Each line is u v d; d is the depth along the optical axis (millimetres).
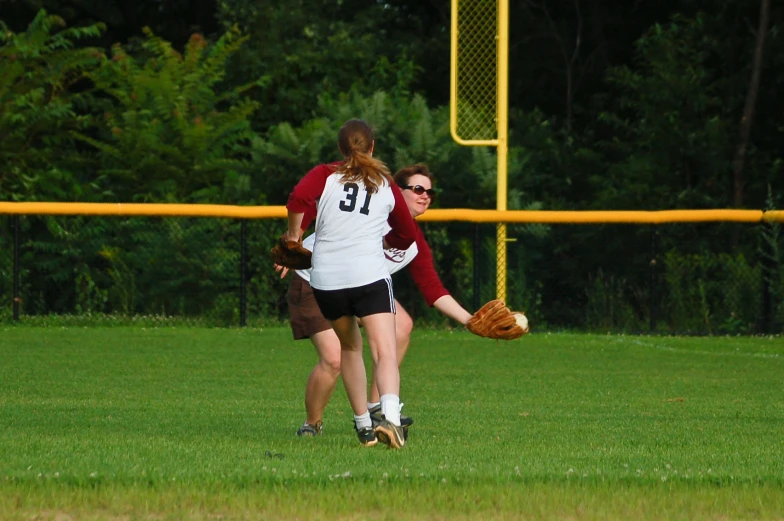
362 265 19359
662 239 58781
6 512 13562
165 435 22375
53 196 65125
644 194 71375
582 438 22922
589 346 47062
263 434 22969
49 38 69562
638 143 75312
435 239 56469
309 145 63688
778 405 30141
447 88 88438
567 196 77250
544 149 78375
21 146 66375
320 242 19625
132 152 65750
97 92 83562
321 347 22625
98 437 21578
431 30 92062
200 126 65500
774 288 53625
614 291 57500
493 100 55500
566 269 58531
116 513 13781
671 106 75438
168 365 38594
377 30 88000
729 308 55531
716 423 26125
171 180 65500
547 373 37938
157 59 74438
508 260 57469
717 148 73000
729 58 78125
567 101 87750
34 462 17219
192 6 91812
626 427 25203
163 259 56281
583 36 90375
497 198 55656
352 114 66375
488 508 14219
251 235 55906
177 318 55250
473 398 31359
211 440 21266
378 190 19547
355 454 18969
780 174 76062
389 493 14641
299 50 81000
